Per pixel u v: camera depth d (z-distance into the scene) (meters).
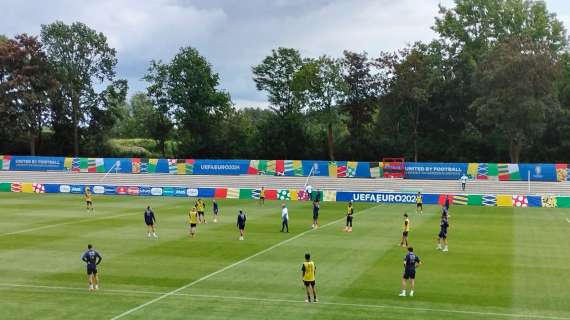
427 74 101.75
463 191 81.44
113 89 113.88
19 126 105.06
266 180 91.06
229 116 125.19
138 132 161.12
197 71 113.94
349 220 49.78
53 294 29.25
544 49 90.19
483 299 28.00
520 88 86.69
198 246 42.09
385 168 88.75
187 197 79.69
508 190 80.81
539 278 32.28
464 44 108.88
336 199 74.88
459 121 107.94
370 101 108.31
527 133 93.00
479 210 65.12
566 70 104.69
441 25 109.44
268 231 49.25
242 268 34.94
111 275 33.22
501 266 35.28
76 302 27.78
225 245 42.50
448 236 46.59
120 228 50.62
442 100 106.69
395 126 106.88
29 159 100.94
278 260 37.22
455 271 33.94
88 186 83.31
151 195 81.50
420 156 105.69
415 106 105.75
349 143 108.75
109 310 26.44
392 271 33.97
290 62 114.00
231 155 112.00
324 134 113.06
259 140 112.44
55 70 109.19
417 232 48.69
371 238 45.59
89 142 116.94
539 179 83.12
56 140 115.31
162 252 39.88
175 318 25.22
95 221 55.03
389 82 103.75
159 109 115.31
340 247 41.69
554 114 93.62
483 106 89.75
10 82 101.88
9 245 42.47
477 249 40.91
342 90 104.19
